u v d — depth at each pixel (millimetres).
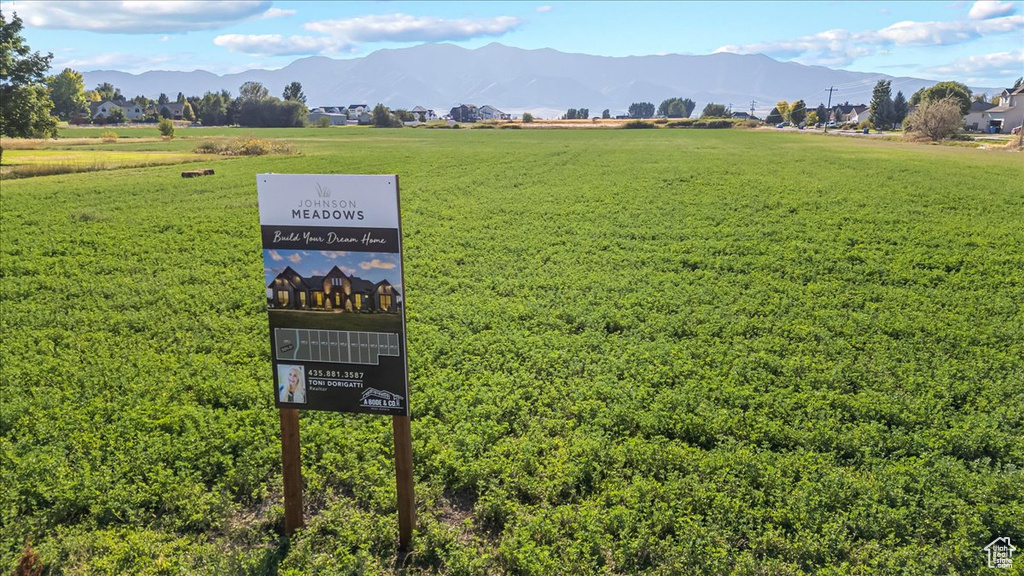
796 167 52438
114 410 11648
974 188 39594
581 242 25953
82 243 25406
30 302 18266
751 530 8531
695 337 15688
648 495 9141
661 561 8109
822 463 9930
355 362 7863
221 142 71250
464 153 69625
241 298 18328
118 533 8531
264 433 10867
